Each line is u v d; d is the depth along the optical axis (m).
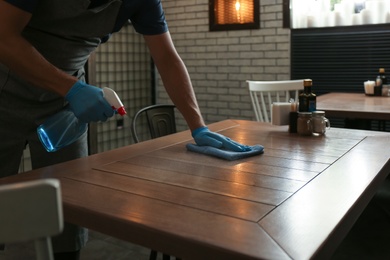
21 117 1.52
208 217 0.80
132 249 2.46
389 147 1.44
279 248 0.66
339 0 4.08
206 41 4.94
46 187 0.44
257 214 0.81
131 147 1.47
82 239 1.60
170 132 2.11
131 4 1.44
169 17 5.16
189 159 1.27
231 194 0.93
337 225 0.75
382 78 3.40
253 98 3.37
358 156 1.30
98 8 1.37
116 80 4.62
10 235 0.43
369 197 1.00
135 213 0.82
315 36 4.29
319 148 1.43
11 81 1.48
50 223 0.44
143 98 5.06
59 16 1.33
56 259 1.57
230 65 4.82
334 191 0.94
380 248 2.36
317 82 4.36
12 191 0.43
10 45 1.13
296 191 0.95
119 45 4.62
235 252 0.65
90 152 4.20
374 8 3.95
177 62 1.57
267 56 4.57
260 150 1.33
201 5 4.91
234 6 4.68
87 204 0.88
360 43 4.09
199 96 5.09
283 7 4.38
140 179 1.06
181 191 0.96
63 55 1.44
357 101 2.99
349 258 2.26
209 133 1.43
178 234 0.72
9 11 1.11
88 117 1.16
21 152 1.57
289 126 1.76
